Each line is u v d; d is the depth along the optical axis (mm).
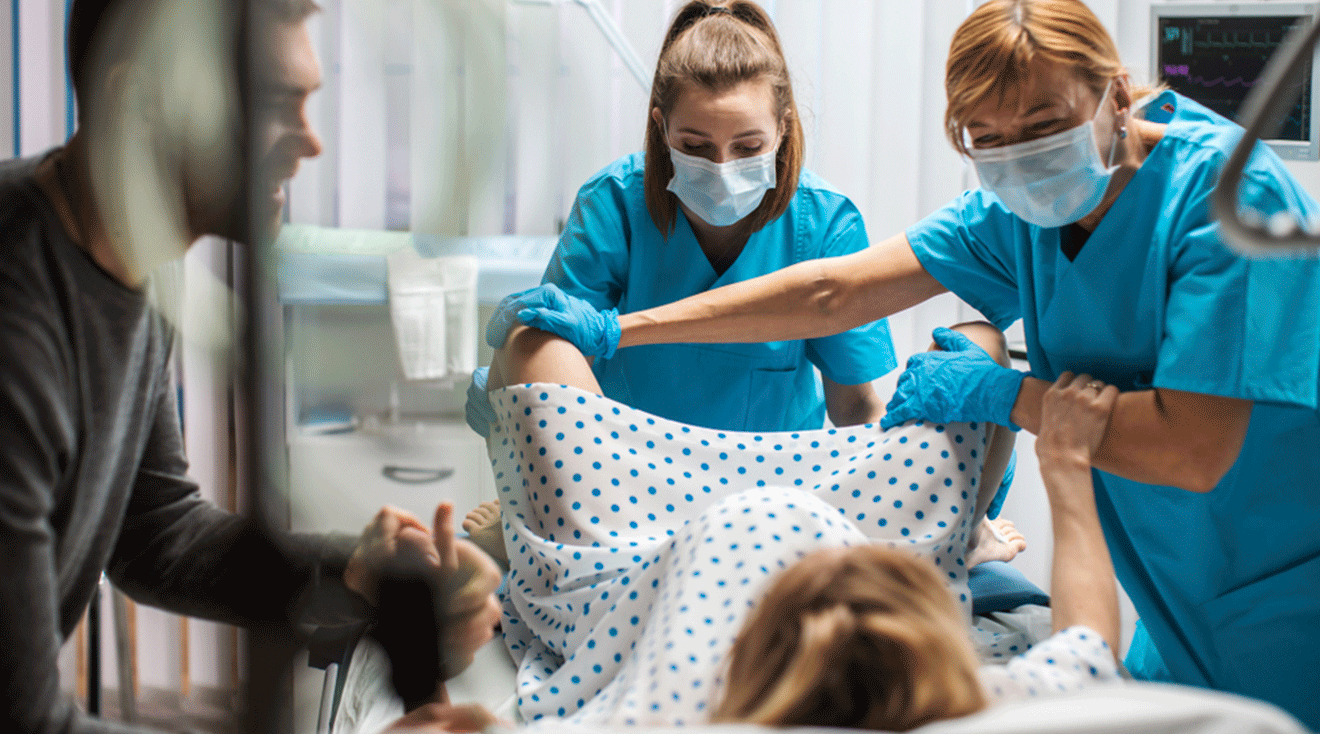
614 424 1277
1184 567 1281
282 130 775
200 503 1174
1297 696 1267
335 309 1534
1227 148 1158
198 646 2160
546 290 1422
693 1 1604
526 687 1106
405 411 1459
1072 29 1112
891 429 1306
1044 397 1181
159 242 864
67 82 2359
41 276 826
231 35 742
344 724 1218
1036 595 1470
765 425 1749
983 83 1126
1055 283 1298
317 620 1142
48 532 837
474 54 907
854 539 991
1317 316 1056
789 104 1564
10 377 794
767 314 1484
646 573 1051
